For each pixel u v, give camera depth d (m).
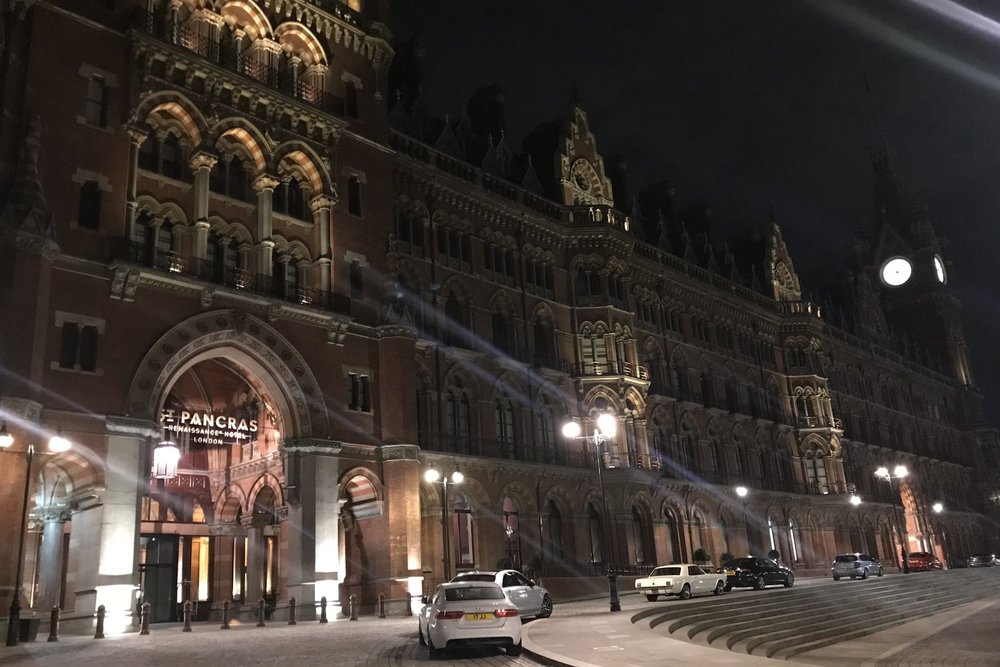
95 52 31.27
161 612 37.88
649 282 60.66
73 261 28.61
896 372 93.75
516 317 48.50
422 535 38.66
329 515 33.78
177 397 40.47
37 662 17.89
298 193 38.09
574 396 50.72
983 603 42.94
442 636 17.36
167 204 32.47
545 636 19.19
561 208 53.53
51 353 27.41
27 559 31.59
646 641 17.69
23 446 25.27
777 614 30.20
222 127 34.25
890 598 39.66
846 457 78.38
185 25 35.12
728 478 61.62
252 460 38.94
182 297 31.41
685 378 61.16
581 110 58.31
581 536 47.16
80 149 29.88
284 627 28.30
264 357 33.69
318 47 39.50
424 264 44.03
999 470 107.00
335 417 35.47
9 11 29.02
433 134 50.38
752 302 71.19
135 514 27.98
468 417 44.38
